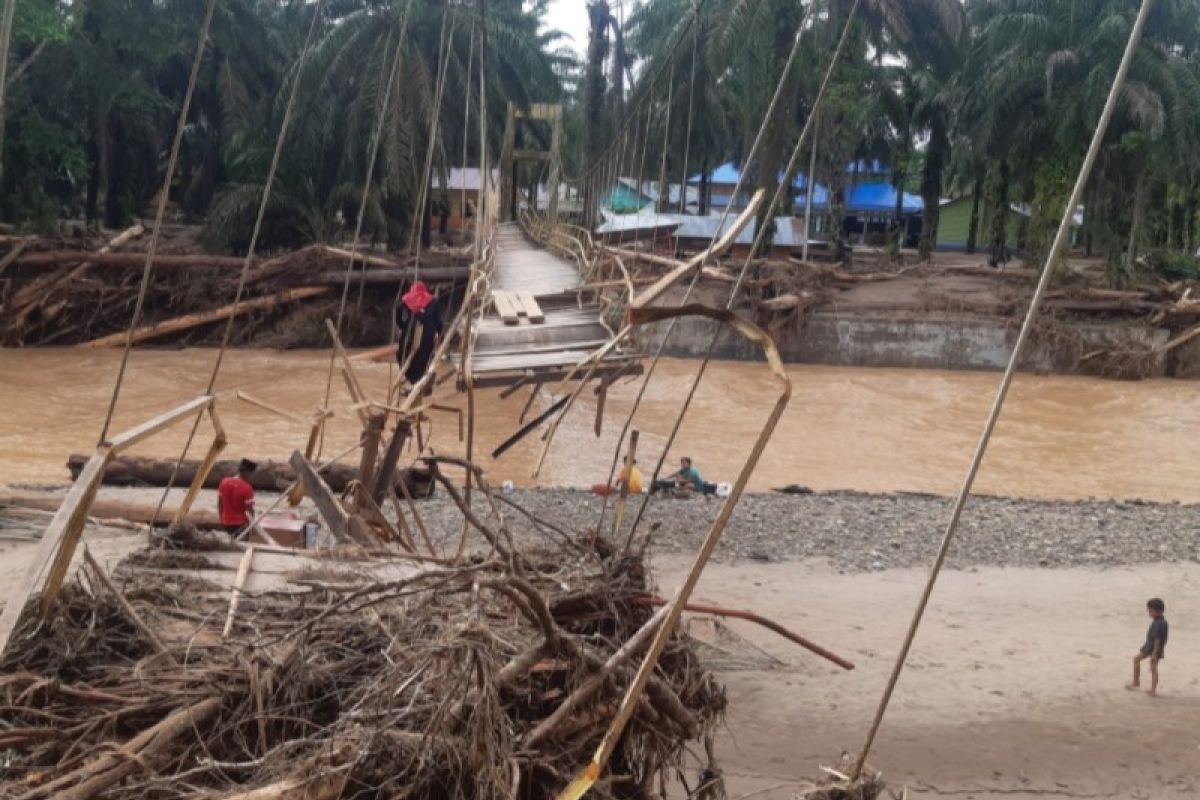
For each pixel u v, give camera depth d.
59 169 46.03
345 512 7.71
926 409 30.72
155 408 25.73
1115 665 11.21
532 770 3.88
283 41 52.16
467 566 4.68
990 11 48.25
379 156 44.50
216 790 3.40
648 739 4.58
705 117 48.88
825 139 46.03
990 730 9.41
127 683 3.92
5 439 21.94
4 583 10.05
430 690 3.69
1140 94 40.75
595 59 44.28
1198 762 8.92
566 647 3.97
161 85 54.41
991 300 38.62
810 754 8.68
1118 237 44.62
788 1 37.91
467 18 43.62
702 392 30.38
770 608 12.41
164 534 5.55
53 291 34.84
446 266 39.12
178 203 66.81
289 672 3.95
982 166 55.75
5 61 3.87
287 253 42.38
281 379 30.19
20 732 3.50
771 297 37.38
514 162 49.03
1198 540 16.47
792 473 22.77
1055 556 15.41
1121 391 34.34
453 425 25.19
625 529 15.18
